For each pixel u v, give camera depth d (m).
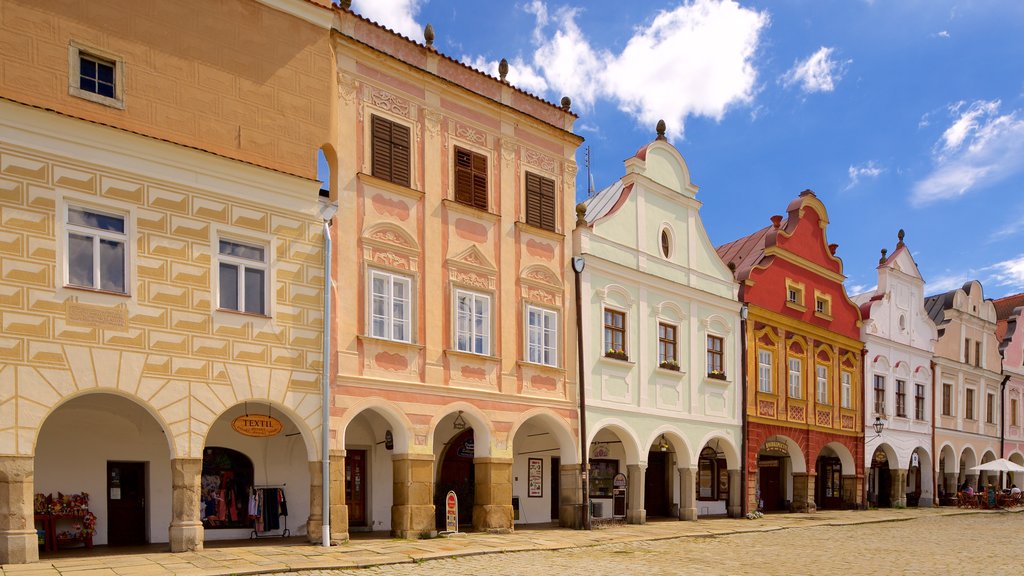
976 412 45.38
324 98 18.58
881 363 38.12
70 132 14.83
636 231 26.58
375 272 19.30
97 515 17.45
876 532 26.36
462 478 24.31
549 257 23.59
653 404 26.44
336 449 17.86
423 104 20.84
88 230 14.97
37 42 14.68
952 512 36.53
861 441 36.19
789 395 32.31
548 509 26.31
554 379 23.19
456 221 21.23
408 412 19.42
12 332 13.87
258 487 19.91
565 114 24.56
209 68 16.80
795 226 33.72
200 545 15.77
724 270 30.19
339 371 18.17
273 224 17.42
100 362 14.74
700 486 31.25
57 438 17.08
